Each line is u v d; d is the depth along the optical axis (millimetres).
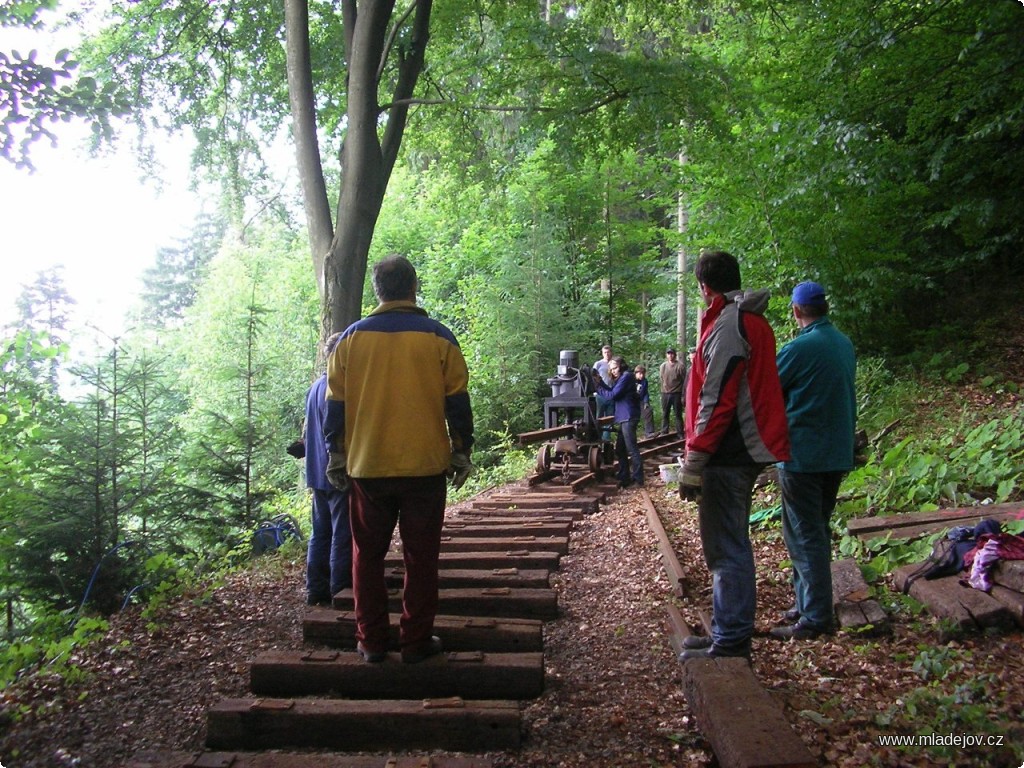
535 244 20531
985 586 4133
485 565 6102
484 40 13102
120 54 12656
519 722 3223
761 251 11867
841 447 4105
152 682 4113
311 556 5168
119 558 6957
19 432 7027
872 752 2816
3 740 3447
